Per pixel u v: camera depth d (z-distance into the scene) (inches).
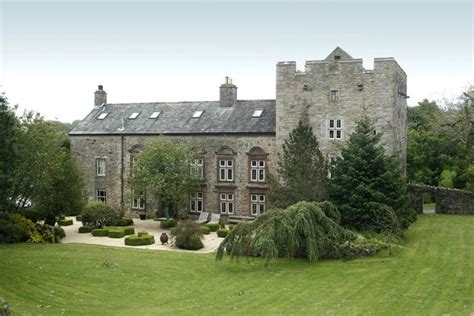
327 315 706.8
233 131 1670.8
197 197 1743.4
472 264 979.3
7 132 1151.6
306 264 1024.2
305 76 1545.3
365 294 807.1
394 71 1470.2
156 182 1556.3
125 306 768.3
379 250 1082.1
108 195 1891.0
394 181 1237.7
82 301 790.5
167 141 1659.7
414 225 1453.0
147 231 1571.1
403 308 730.2
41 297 805.9
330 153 1513.3
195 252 1219.9
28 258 1081.4
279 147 1576.0
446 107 2623.0
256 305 764.6
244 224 1026.1
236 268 1014.4
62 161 1475.1
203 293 839.1
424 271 935.0
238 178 1676.9
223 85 1800.0
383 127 1465.3
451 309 719.1
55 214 1493.6
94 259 1096.2
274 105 1731.1
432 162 2239.2
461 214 1686.8
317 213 1038.4
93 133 1898.4
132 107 1972.2
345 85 1503.4
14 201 1429.6
